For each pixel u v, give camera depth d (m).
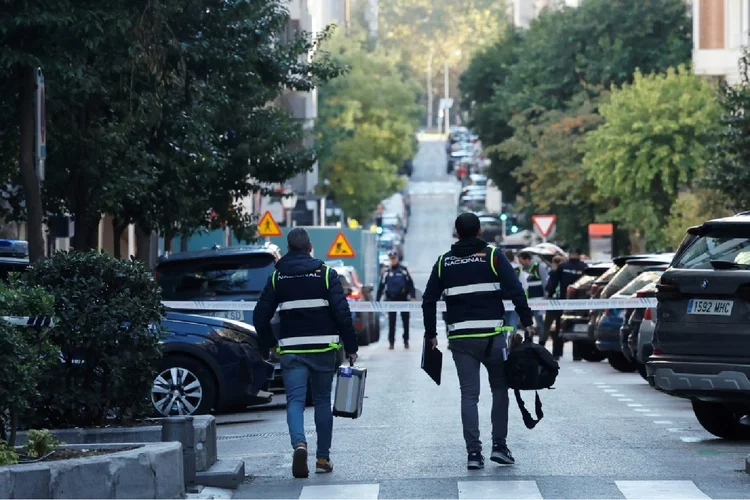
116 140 37.84
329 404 23.19
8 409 20.33
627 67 121.38
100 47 34.44
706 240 26.75
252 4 43.75
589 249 114.56
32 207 32.72
